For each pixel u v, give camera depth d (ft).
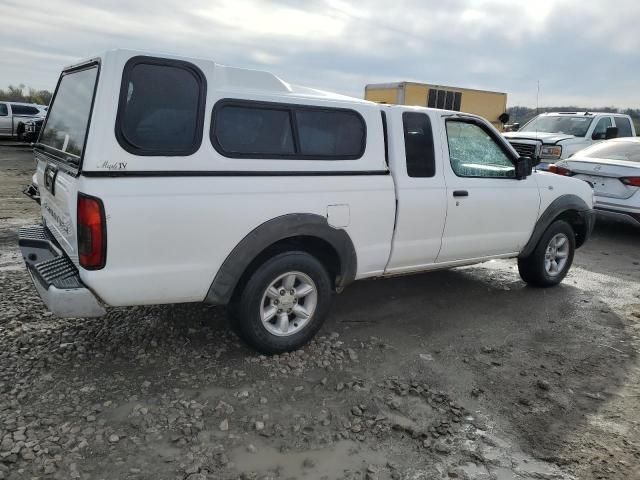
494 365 13.09
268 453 9.29
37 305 14.60
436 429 10.29
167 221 10.37
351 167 12.94
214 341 13.17
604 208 26.91
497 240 16.70
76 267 10.84
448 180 14.97
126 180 9.99
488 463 9.44
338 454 9.41
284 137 11.94
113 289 10.21
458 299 17.60
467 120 15.69
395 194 13.74
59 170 11.62
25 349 12.18
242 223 11.25
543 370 12.96
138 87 10.13
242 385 11.33
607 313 17.06
